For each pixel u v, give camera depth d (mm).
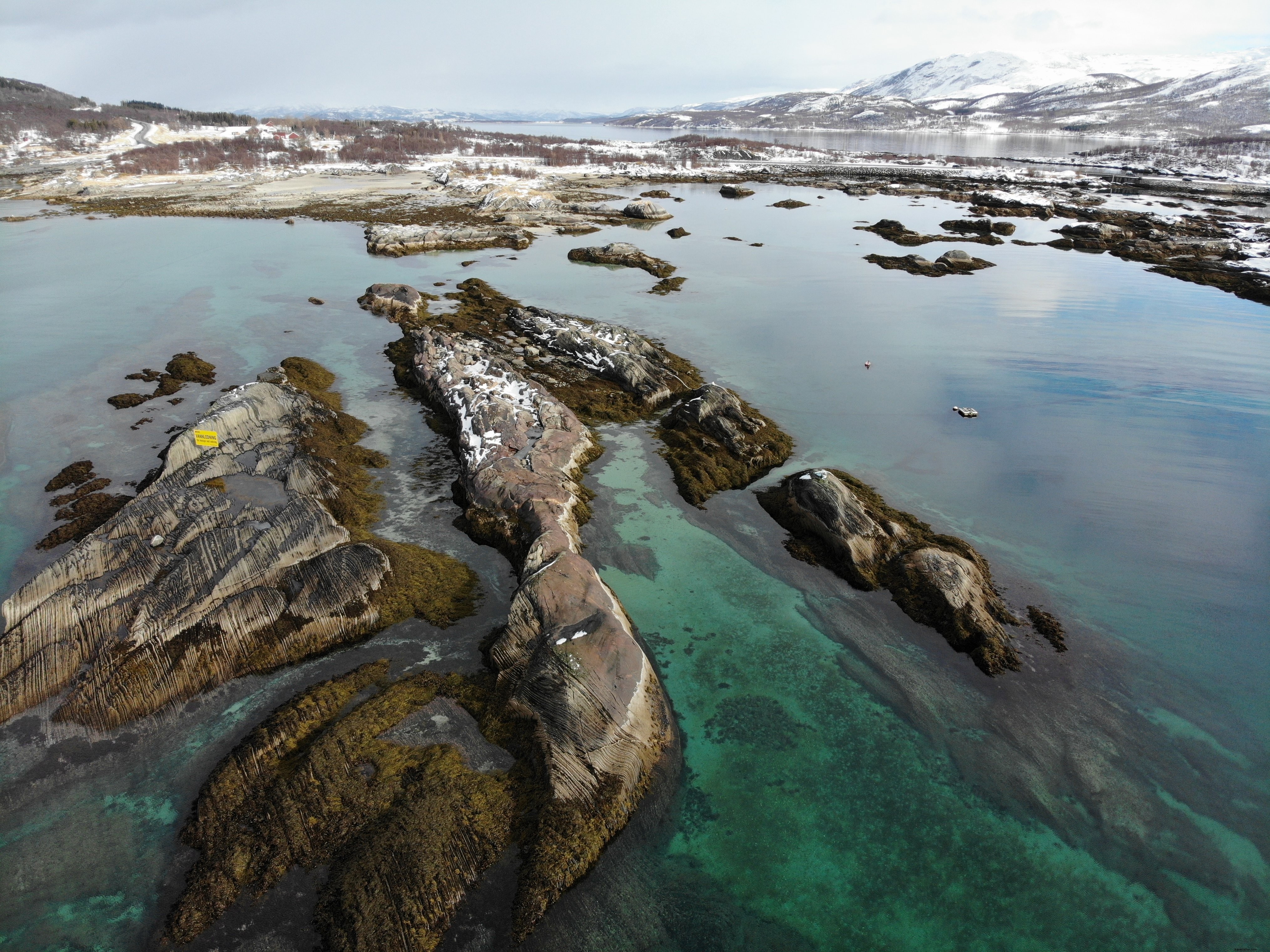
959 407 26094
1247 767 12414
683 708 13625
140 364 28594
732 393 25516
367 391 26781
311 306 36312
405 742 11945
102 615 14039
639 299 38719
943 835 11258
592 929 9703
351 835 10305
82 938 9430
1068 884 10539
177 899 9820
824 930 9898
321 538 16344
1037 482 21234
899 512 19484
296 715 12367
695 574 17312
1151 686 14062
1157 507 19906
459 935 9445
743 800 11797
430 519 19125
